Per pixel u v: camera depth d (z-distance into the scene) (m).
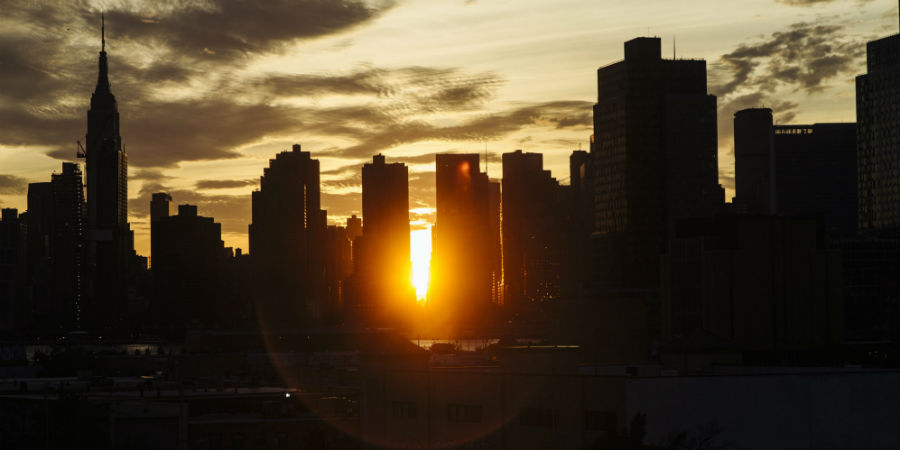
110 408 129.38
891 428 116.44
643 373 138.25
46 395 133.00
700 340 181.12
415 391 127.50
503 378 117.94
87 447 125.06
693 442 107.06
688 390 108.81
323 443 152.50
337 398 164.00
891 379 116.69
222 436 149.25
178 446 132.00
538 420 114.75
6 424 133.12
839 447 114.44
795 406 112.81
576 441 110.56
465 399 121.94
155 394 163.62
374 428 132.12
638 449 91.69
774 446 111.62
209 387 186.62
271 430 152.00
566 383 112.12
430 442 125.00
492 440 118.50
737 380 110.75
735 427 110.06
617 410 107.25
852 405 115.25
